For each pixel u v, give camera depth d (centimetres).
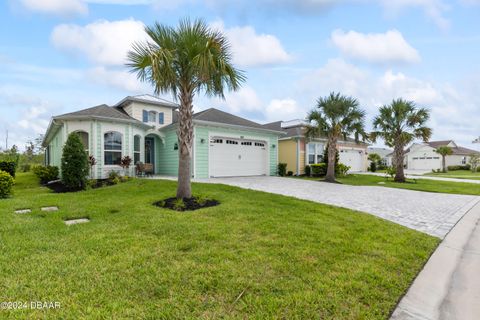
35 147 2923
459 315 230
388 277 288
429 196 996
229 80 673
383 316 220
